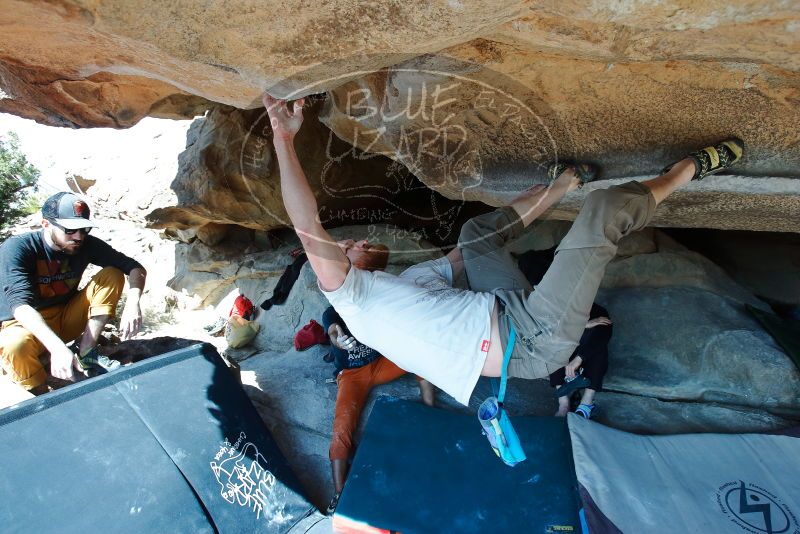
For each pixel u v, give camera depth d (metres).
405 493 2.42
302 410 3.22
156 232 5.67
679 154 1.93
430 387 3.03
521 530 2.22
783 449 2.37
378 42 1.28
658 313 3.23
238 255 5.21
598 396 2.96
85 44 1.58
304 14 1.21
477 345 1.66
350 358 3.12
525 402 3.06
